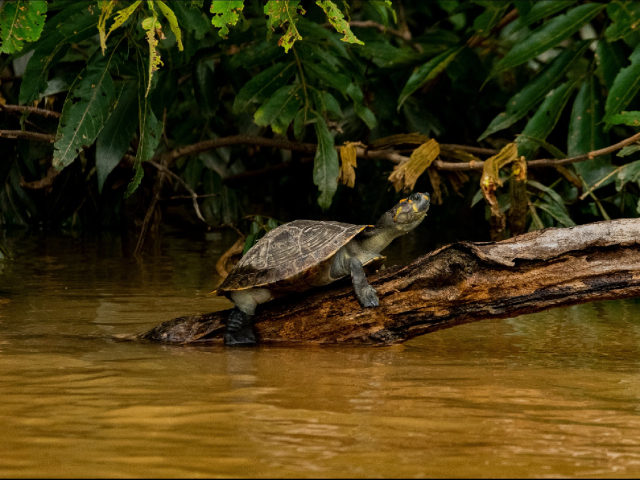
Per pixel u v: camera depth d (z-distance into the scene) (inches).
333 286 217.3
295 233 217.5
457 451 118.0
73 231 522.9
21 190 472.1
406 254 416.2
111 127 333.7
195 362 186.7
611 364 192.9
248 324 218.1
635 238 193.9
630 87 347.3
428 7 701.3
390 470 108.7
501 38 559.5
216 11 212.7
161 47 386.9
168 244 470.9
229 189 520.1
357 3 652.7
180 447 117.3
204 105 447.2
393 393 155.6
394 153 398.6
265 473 106.6
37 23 227.6
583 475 108.2
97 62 316.2
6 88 545.0
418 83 422.0
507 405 147.6
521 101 394.3
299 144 437.7
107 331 230.5
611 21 398.6
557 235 199.3
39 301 280.4
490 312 205.0
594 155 348.5
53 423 129.6
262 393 153.1
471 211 636.1
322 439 122.5
